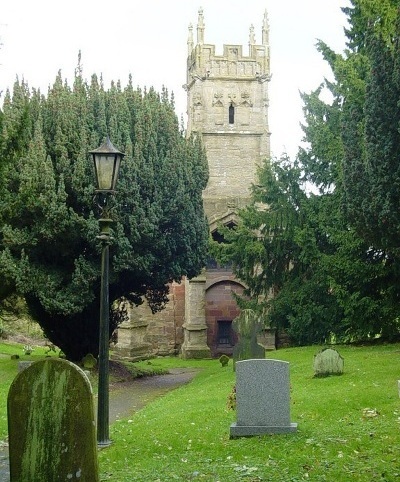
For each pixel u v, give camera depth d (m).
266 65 48.25
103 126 26.27
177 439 12.37
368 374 18.33
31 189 22.20
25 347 40.09
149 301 31.53
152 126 27.38
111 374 28.19
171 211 26.77
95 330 27.86
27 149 24.20
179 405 16.84
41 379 8.31
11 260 24.33
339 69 26.00
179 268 27.94
